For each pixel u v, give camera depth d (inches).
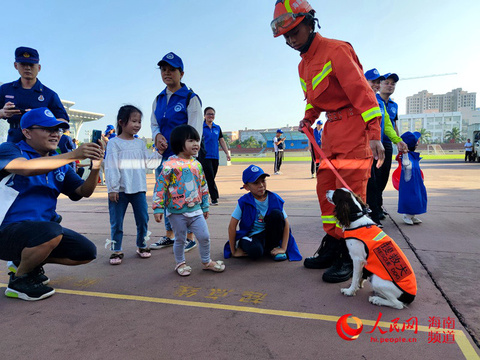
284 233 134.8
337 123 114.4
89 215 237.9
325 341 76.9
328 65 109.0
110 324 86.7
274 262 133.4
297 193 315.6
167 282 115.2
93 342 78.4
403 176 179.9
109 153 136.0
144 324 86.3
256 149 2815.0
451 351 72.4
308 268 125.2
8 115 140.3
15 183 101.8
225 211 239.3
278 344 75.9
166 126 151.4
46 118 102.0
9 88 151.8
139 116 141.4
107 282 116.5
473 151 868.0
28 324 87.6
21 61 146.8
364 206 103.3
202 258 124.1
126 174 136.4
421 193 180.1
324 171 120.9
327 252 123.5
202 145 253.8
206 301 99.1
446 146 2721.5
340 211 99.3
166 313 92.0
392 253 92.1
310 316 88.4
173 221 120.3
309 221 199.0
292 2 108.0
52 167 96.1
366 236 96.0
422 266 121.0
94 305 98.3
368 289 105.3
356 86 103.5
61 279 120.0
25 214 103.0
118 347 76.0
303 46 114.0
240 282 113.3
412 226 179.3
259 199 137.3
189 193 119.3
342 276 111.2
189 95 148.6
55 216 114.6
